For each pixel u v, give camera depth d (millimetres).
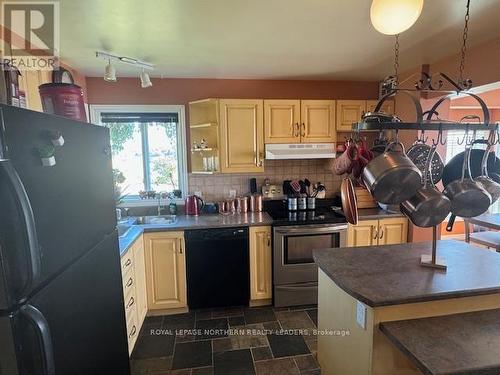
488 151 1380
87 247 1064
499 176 1486
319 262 1619
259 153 3027
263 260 2818
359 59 2574
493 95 3943
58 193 857
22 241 655
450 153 3971
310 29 1913
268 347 2270
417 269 1493
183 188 3264
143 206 3193
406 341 1081
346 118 3141
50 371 731
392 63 2709
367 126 1281
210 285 2773
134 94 3084
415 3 1241
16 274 664
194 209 3107
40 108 2094
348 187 1631
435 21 1839
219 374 2002
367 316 1262
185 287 2740
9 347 674
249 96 3262
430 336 1113
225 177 3316
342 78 3264
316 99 3268
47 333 724
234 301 2824
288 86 3307
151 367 2078
